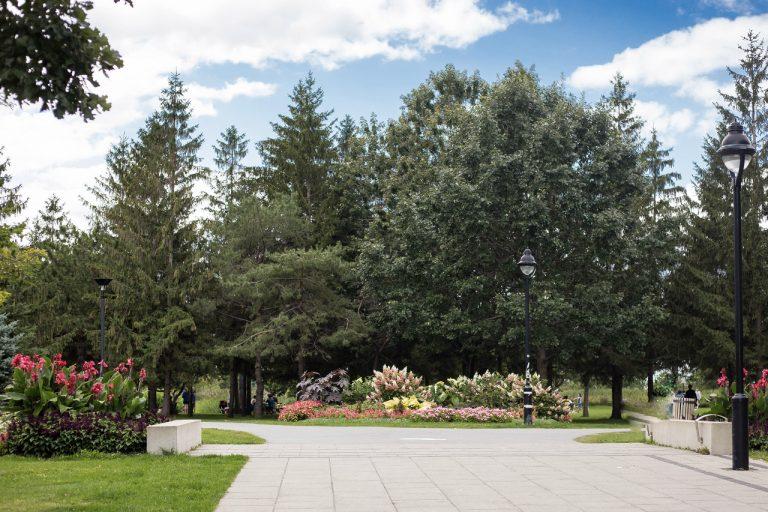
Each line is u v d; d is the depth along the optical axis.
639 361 39.56
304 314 38.12
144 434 13.09
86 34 6.96
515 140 36.16
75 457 12.41
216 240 40.34
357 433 18.81
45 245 42.88
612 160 35.47
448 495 9.12
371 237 42.53
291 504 8.48
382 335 42.09
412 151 43.72
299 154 46.09
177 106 41.81
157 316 38.75
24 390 13.27
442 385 26.67
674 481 10.28
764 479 10.48
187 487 9.27
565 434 18.55
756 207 36.78
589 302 33.56
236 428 20.73
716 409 14.72
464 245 35.25
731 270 36.72
